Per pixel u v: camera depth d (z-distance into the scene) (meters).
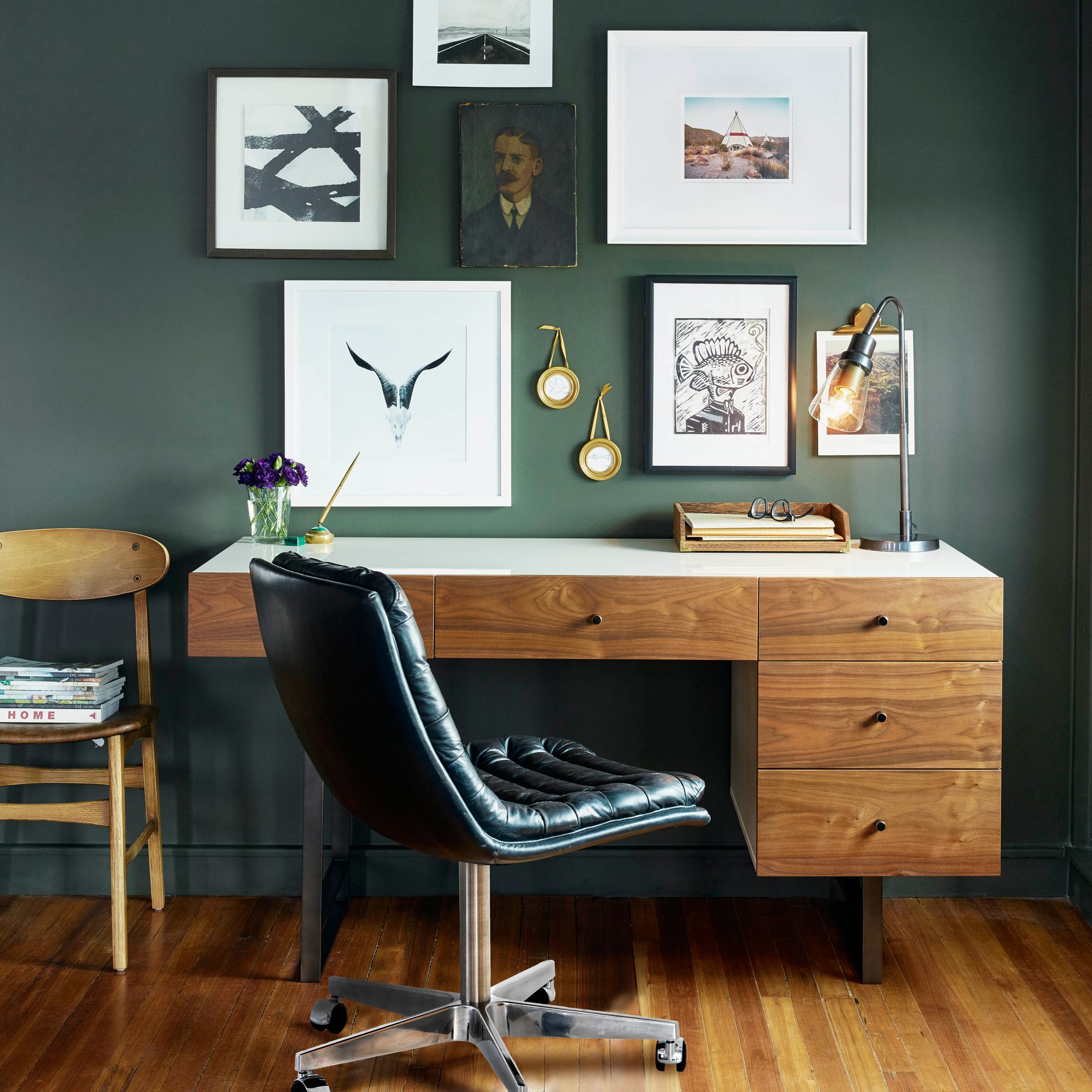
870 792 2.07
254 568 1.71
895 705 2.05
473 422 2.54
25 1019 2.03
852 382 2.28
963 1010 2.06
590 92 2.49
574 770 1.89
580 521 2.58
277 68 2.48
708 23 2.47
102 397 2.54
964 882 2.57
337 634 1.49
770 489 2.57
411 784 1.53
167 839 2.62
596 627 2.06
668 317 2.51
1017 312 2.51
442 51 2.48
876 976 2.16
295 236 2.50
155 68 2.48
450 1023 1.81
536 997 2.06
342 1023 1.99
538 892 2.59
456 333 2.52
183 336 2.53
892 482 2.56
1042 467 2.53
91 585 2.46
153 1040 1.97
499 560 2.23
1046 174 2.48
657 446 2.54
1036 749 2.58
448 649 2.08
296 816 2.61
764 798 2.08
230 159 2.48
